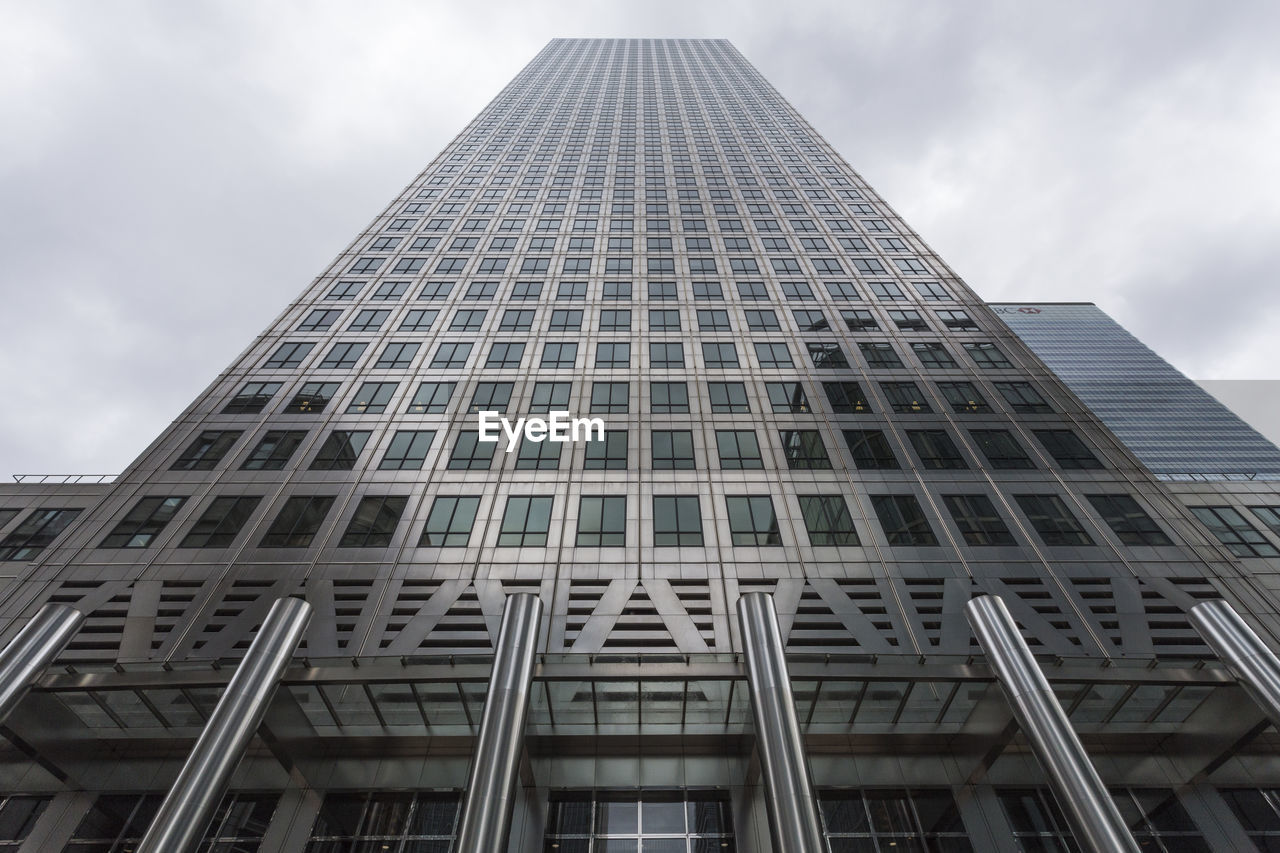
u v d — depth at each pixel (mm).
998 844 17500
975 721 18719
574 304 39406
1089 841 13422
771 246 46438
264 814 18328
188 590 22828
